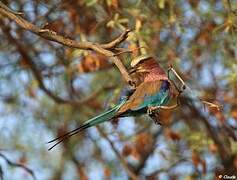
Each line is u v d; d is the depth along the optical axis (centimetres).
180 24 1536
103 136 1667
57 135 1862
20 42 1653
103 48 1038
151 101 1013
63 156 1917
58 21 1494
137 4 1469
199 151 1677
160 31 1550
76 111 1831
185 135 1739
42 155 1914
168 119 1614
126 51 1040
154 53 1457
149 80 1045
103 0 1491
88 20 1516
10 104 1855
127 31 1030
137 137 1639
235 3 1620
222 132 1680
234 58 1634
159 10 1536
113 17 1464
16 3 1524
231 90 1636
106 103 1559
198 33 1602
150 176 1781
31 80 1758
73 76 1733
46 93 1719
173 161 1775
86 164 1914
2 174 1485
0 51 1716
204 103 1137
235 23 1492
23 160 1809
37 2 1505
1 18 1518
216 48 1623
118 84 1686
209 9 1580
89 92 1841
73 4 1512
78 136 1873
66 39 1052
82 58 1511
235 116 1616
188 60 1670
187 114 1727
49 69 1709
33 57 1700
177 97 1002
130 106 1002
